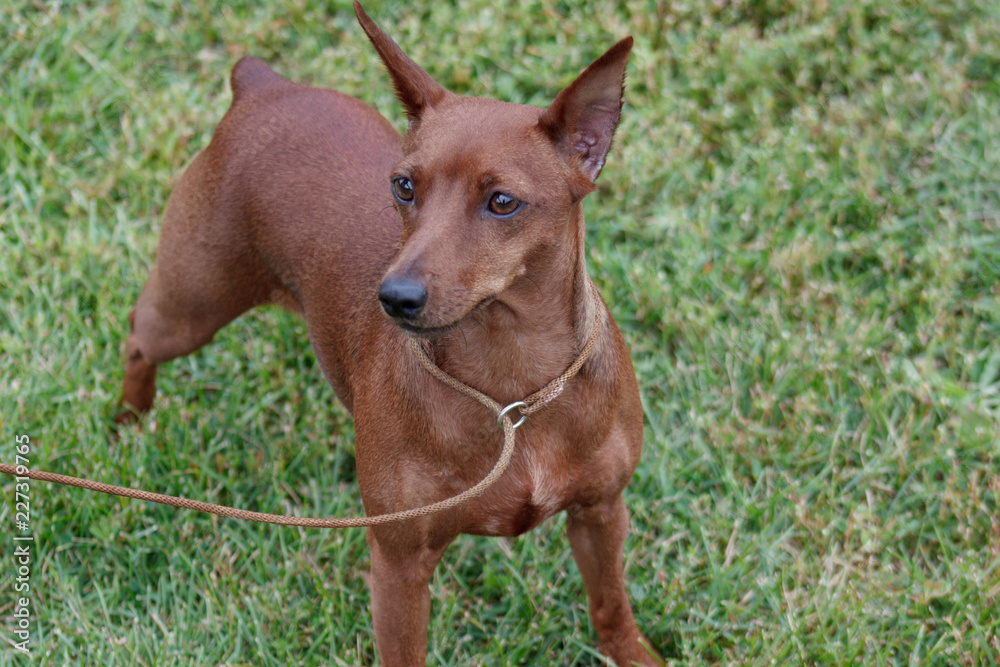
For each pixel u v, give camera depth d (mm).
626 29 6734
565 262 3199
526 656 4324
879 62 6559
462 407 3318
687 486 4863
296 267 4125
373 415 3482
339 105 4348
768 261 5598
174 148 6164
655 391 5293
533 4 6867
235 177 4219
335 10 6988
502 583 4465
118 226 5812
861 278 5594
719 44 6734
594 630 4336
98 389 5160
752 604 4363
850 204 5891
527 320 3209
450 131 3102
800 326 5426
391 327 3549
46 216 5949
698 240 5766
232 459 4973
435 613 4461
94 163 6215
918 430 4902
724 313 5547
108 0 6938
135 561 4570
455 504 3219
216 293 4406
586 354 3340
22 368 5164
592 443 3477
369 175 4094
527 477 3422
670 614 4367
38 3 6852
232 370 5328
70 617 4371
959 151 6043
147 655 4238
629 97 6457
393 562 3520
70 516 4668
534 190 3051
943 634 4207
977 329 5301
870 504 4684
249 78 4453
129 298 5465
